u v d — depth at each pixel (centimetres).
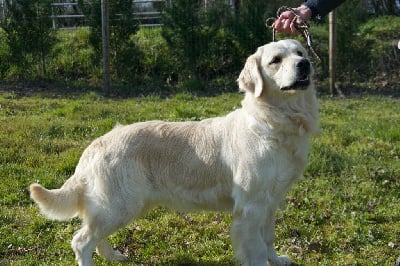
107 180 427
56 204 432
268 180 414
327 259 470
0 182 629
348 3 1471
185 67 1519
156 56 1548
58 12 1688
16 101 1154
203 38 1500
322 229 531
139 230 523
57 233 518
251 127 418
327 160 702
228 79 1508
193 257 475
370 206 580
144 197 437
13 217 546
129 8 1487
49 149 758
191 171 433
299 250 489
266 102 421
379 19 1905
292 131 416
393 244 491
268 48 432
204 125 448
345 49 1479
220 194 435
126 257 473
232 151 424
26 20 1465
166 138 440
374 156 746
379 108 1170
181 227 534
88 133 853
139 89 1421
